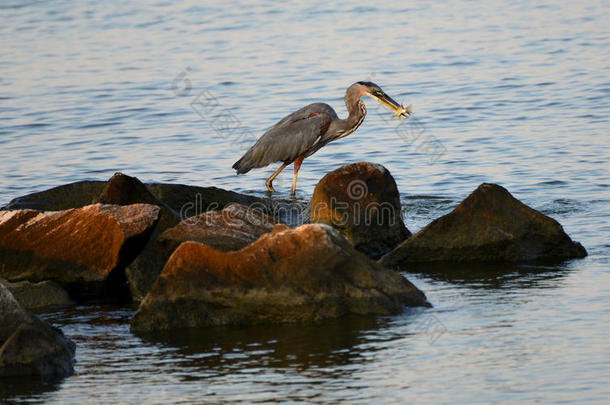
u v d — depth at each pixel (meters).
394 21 41.62
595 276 12.19
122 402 8.69
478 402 8.38
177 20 43.94
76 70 33.19
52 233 12.81
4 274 12.80
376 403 8.43
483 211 13.41
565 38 35.66
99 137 24.12
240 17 44.41
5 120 26.17
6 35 41.06
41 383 9.28
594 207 16.20
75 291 12.75
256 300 10.91
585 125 22.94
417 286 12.22
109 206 12.88
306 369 9.33
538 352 9.52
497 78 29.53
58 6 49.22
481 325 10.44
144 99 28.44
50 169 20.98
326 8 46.25
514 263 13.20
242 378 9.16
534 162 19.84
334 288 11.02
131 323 10.94
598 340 9.75
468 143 22.03
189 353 9.98
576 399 8.34
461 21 40.94
